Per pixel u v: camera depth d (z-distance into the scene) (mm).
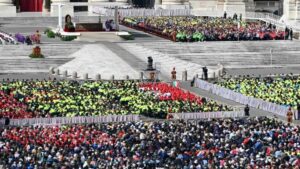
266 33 160250
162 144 84812
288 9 184625
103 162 77750
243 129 91562
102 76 132000
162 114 103562
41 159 79125
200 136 87938
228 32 159125
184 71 133250
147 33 165500
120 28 171625
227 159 79375
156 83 123812
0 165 77750
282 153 82062
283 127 93562
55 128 91562
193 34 155875
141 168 76688
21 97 110750
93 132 89250
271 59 151250
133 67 136875
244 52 152125
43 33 164000
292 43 156625
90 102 108000
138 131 90188
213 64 147750
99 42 152875
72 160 78562
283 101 112625
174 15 190375
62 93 113438
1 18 178875
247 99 114125
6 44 147375
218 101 115625
